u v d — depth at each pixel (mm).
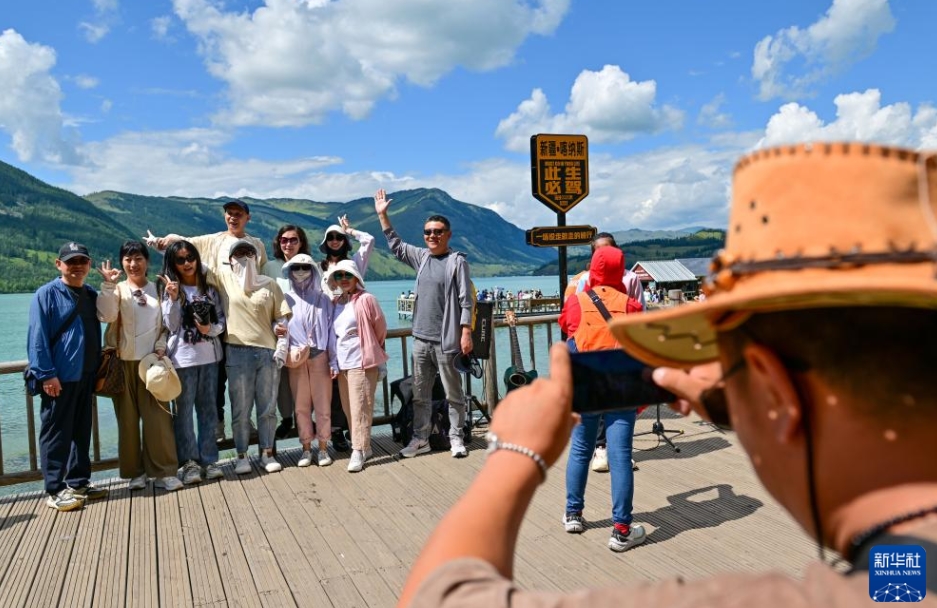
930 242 493
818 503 520
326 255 5809
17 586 3285
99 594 3197
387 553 3566
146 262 4762
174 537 3855
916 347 472
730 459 4914
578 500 3701
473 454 5395
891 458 479
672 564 3309
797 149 542
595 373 772
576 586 3119
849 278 477
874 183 513
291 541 3756
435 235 5289
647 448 5289
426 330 5297
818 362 499
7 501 4512
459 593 542
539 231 5844
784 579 490
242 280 5035
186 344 4785
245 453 5082
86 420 4504
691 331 706
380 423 5977
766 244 538
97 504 4434
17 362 4672
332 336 5273
